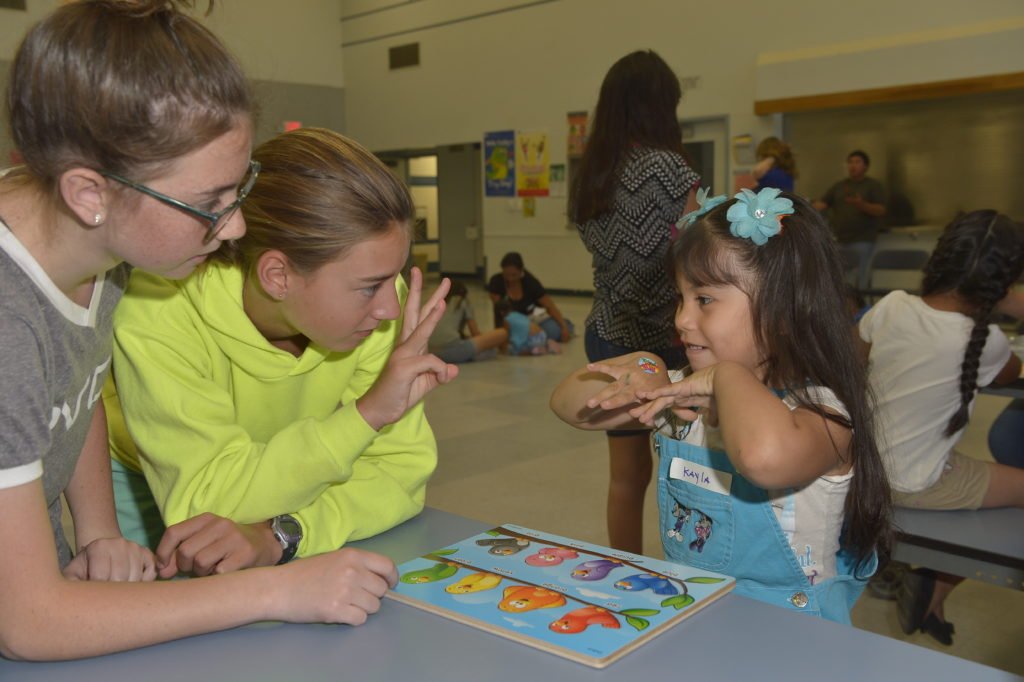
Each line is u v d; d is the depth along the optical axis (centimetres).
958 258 193
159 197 67
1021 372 215
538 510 299
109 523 98
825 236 112
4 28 592
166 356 95
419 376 98
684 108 888
